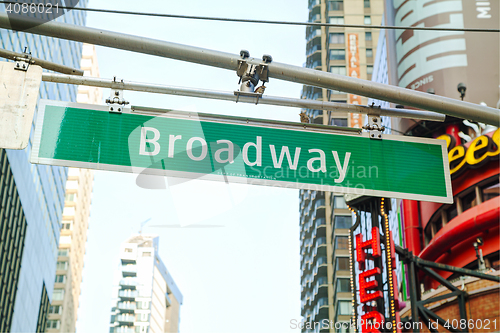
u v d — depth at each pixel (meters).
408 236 57.06
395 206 63.00
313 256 106.19
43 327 111.62
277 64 7.72
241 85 7.80
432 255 53.72
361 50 109.44
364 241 34.22
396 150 8.27
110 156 7.52
